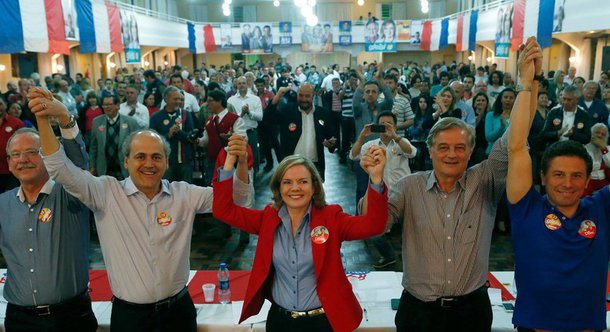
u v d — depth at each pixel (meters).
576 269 1.96
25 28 7.02
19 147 2.18
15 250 2.25
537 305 2.01
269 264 2.05
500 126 4.81
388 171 4.14
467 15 14.66
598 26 6.63
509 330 2.39
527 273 2.04
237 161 2.16
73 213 2.30
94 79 14.88
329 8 25.75
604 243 2.00
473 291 2.12
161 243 2.21
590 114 6.21
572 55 12.20
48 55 12.22
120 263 2.20
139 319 2.20
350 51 21.05
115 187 2.24
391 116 4.13
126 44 12.17
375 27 20.20
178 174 5.09
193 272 3.18
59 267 2.26
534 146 5.09
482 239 2.13
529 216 2.04
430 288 2.12
